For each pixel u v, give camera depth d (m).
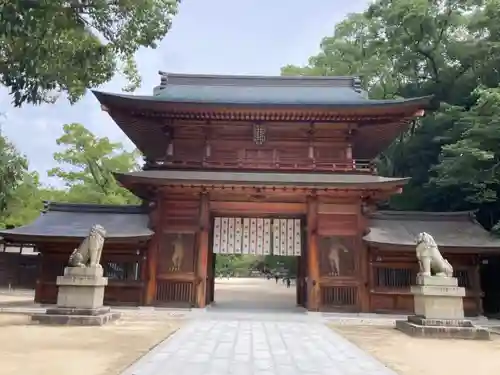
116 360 10.53
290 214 24.14
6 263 34.94
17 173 16.80
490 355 12.45
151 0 15.92
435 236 23.52
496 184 28.09
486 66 34.41
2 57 12.94
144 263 23.20
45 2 12.11
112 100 23.55
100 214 25.73
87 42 15.38
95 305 17.80
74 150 49.19
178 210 23.69
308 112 24.11
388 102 23.55
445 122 33.03
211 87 29.62
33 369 9.42
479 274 23.25
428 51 37.16
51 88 14.45
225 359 10.91
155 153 31.02
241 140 25.44
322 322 19.50
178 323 18.00
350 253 23.06
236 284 57.56
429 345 13.98
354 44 44.91
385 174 39.47
